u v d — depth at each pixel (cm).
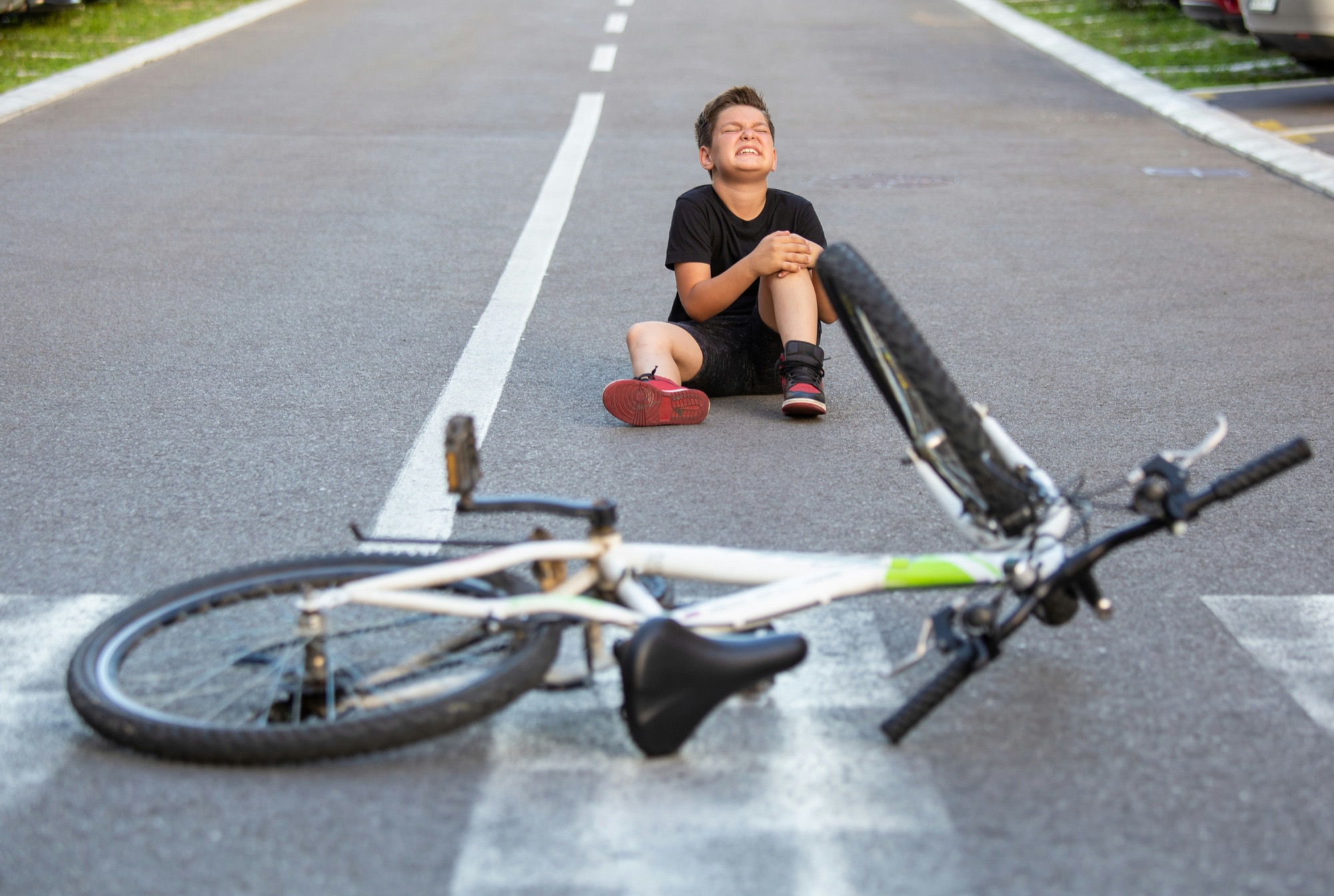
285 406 503
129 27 1797
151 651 291
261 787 253
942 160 1080
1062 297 688
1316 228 845
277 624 294
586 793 253
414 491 416
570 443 464
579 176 1014
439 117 1255
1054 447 465
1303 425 487
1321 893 225
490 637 279
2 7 1603
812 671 300
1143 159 1086
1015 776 259
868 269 276
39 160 1030
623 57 1656
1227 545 374
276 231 820
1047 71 1569
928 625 266
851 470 438
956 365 568
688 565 283
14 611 332
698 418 479
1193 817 246
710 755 266
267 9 2075
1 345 580
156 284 692
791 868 230
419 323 630
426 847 236
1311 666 304
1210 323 635
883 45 1766
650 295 693
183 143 1109
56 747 267
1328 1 1182
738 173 485
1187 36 1716
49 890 224
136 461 443
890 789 254
